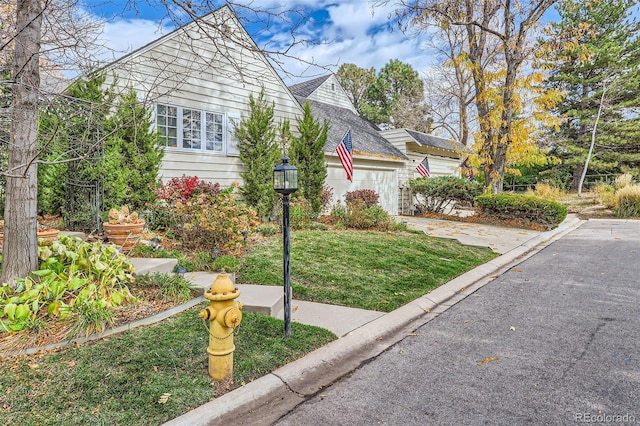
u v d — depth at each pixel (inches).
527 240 384.2
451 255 294.8
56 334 125.6
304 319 161.2
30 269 141.7
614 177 911.7
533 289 215.9
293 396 108.6
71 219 265.6
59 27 149.6
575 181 965.8
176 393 100.3
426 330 158.4
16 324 125.0
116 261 157.2
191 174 346.3
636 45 898.1
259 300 166.4
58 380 102.8
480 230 444.1
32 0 135.3
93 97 251.1
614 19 895.7
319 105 634.2
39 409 91.0
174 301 158.1
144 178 295.4
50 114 187.6
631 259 284.0
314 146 426.3
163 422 89.6
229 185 376.2
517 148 524.1
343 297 190.5
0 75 153.8
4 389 98.0
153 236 251.9
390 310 176.6
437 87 1085.8
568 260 292.0
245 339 134.1
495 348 137.7
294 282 204.5
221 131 371.6
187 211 247.1
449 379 115.9
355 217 386.3
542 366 122.6
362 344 143.1
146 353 118.4
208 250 234.7
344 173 510.9
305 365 122.0
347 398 106.5
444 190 584.7
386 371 122.6
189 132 345.4
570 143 953.5
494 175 539.8
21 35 134.8
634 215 564.4
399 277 227.5
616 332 149.2
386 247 291.4
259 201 373.1
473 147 553.9
